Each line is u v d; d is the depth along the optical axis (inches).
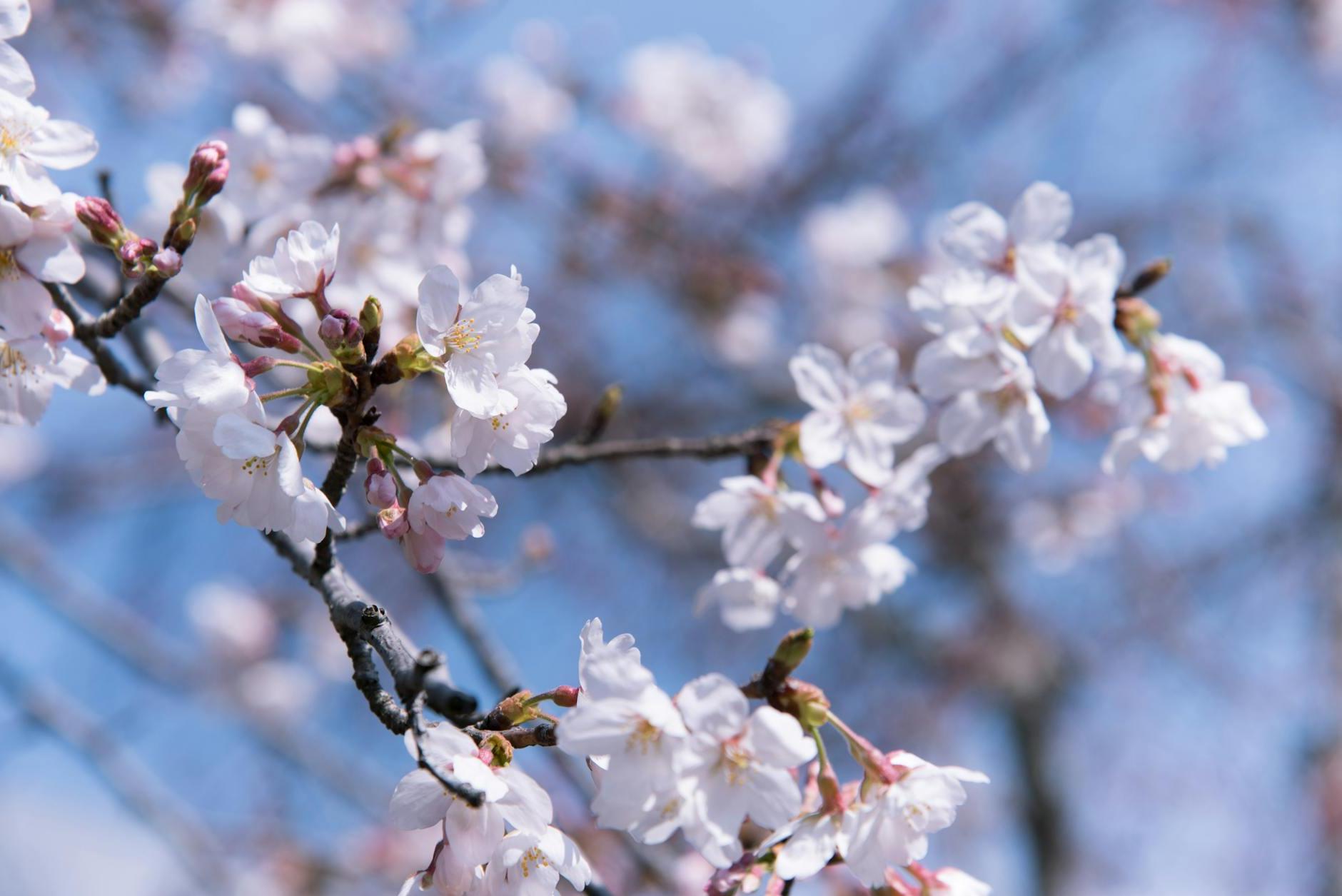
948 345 118.8
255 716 258.5
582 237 331.0
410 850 261.0
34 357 89.4
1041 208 116.9
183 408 77.5
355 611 80.8
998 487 361.7
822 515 119.3
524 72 331.6
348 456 80.5
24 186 86.1
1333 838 332.5
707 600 122.6
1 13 86.4
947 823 84.2
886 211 358.9
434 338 77.6
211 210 123.2
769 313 352.8
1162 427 122.1
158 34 256.2
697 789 77.0
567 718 74.9
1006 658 373.4
